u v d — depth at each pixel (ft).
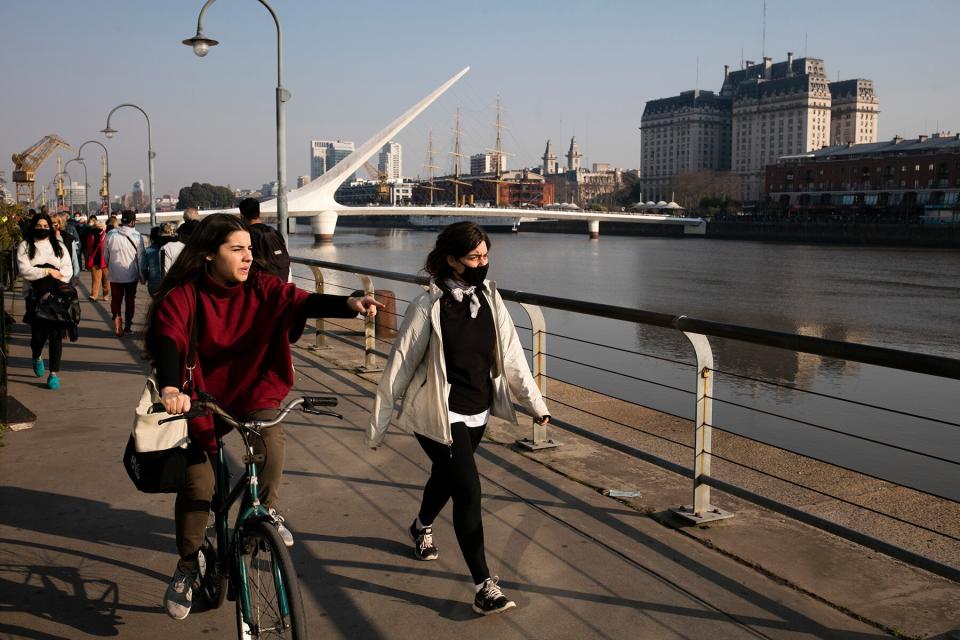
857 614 10.49
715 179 606.14
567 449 18.22
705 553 12.47
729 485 13.12
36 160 206.49
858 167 449.48
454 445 10.98
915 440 53.42
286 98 52.54
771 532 13.32
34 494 15.20
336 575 11.87
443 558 12.42
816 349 10.88
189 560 10.09
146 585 11.68
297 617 7.73
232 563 9.27
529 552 12.55
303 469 16.61
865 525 13.97
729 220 443.73
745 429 52.08
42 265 23.62
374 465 16.84
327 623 10.51
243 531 8.71
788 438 49.65
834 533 11.37
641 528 13.47
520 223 601.21
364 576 11.84
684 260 250.98
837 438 49.55
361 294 9.55
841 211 442.09
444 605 10.98
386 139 361.10
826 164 467.11
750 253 289.12
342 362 28.73
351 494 15.19
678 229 473.67
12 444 18.37
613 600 11.00
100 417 20.76
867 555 12.37
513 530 13.41
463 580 11.71
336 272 131.75
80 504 14.73
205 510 9.89
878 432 55.36
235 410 9.91
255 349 9.80
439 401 10.87
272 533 8.20
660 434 20.85
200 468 9.85
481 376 11.23
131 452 9.54
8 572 12.00
